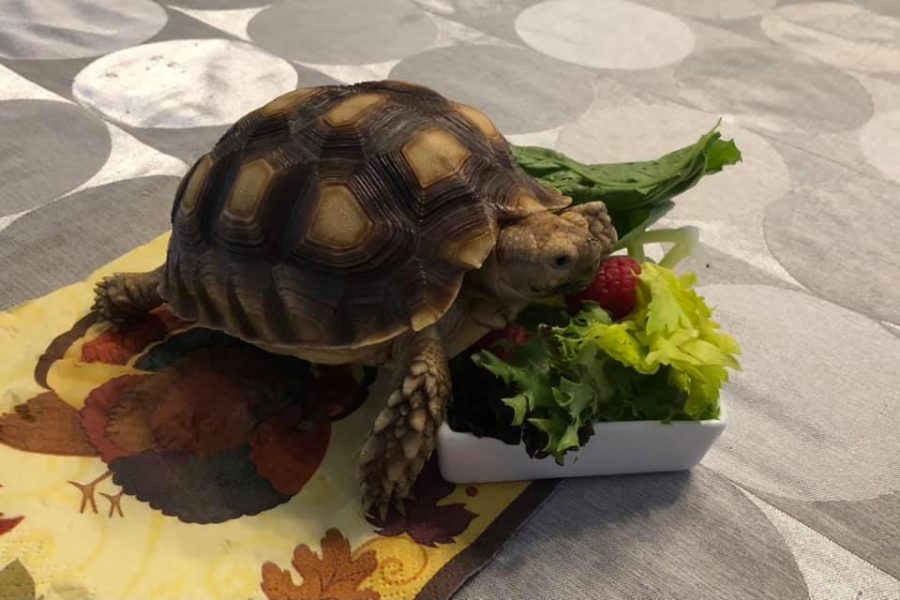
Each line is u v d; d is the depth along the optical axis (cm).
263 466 24
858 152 40
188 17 49
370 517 23
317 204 23
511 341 24
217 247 24
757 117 43
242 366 27
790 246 34
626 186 28
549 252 22
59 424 25
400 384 22
